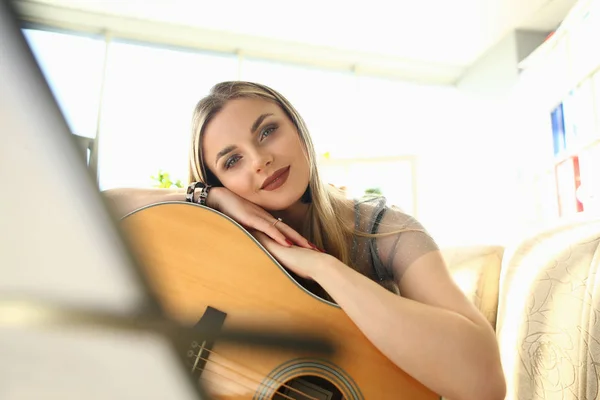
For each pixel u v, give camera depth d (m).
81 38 2.99
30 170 0.17
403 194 2.85
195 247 0.81
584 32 2.06
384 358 0.73
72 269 0.18
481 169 3.42
